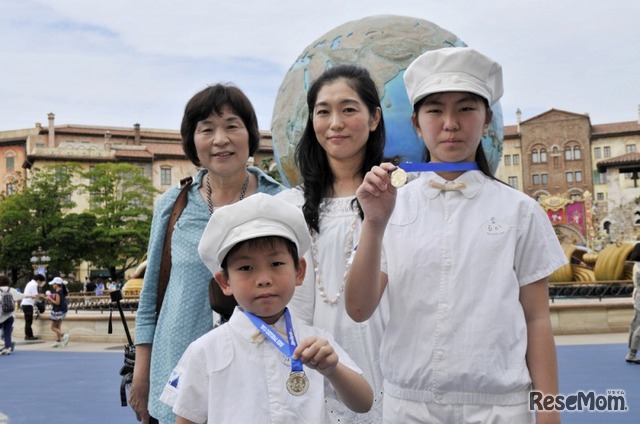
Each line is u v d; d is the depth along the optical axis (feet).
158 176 200.23
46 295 53.57
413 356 7.43
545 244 7.50
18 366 36.55
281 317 7.12
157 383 9.71
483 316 7.22
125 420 21.36
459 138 7.57
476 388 7.18
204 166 10.59
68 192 164.55
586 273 62.49
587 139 217.36
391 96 21.80
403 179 6.77
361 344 8.92
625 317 42.50
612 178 208.95
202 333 9.72
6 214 157.79
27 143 214.69
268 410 6.70
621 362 29.76
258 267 6.80
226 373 6.87
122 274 171.32
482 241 7.40
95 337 50.06
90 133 218.38
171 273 10.14
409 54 22.49
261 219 6.86
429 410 7.39
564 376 26.35
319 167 9.82
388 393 7.81
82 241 157.07
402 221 7.75
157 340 9.92
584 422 18.62
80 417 22.00
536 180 222.28
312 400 6.83
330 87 9.72
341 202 9.47
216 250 7.00
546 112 222.48
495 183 7.84
